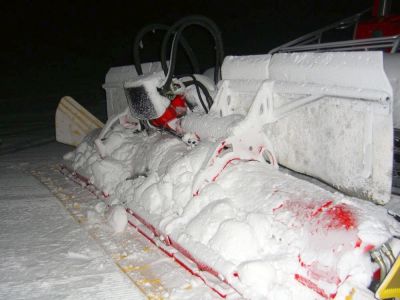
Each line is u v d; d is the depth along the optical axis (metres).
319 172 2.46
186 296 2.08
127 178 3.29
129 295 2.14
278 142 2.74
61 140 4.93
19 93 11.42
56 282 2.29
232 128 2.56
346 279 1.70
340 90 2.16
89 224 3.01
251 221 2.04
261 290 1.82
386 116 2.00
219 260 2.00
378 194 2.12
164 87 3.00
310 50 4.18
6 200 3.64
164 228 2.41
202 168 2.48
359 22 4.84
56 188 3.91
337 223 1.78
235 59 2.93
